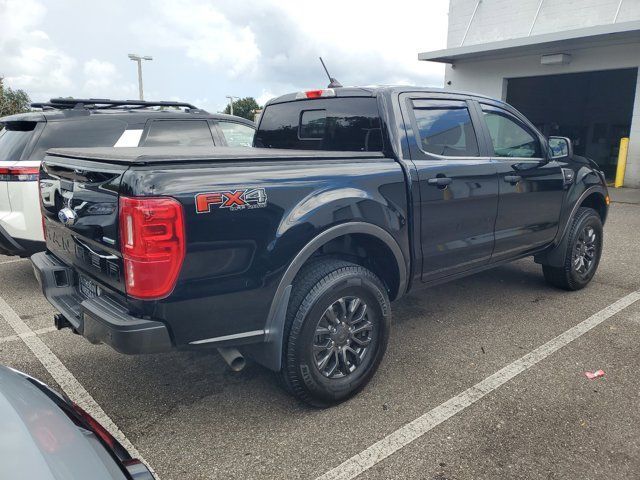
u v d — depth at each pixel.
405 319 4.48
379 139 3.51
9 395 1.76
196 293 2.53
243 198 2.61
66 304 3.07
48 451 1.52
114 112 5.77
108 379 3.48
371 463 2.62
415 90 3.72
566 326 4.27
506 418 2.99
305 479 2.51
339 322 3.05
